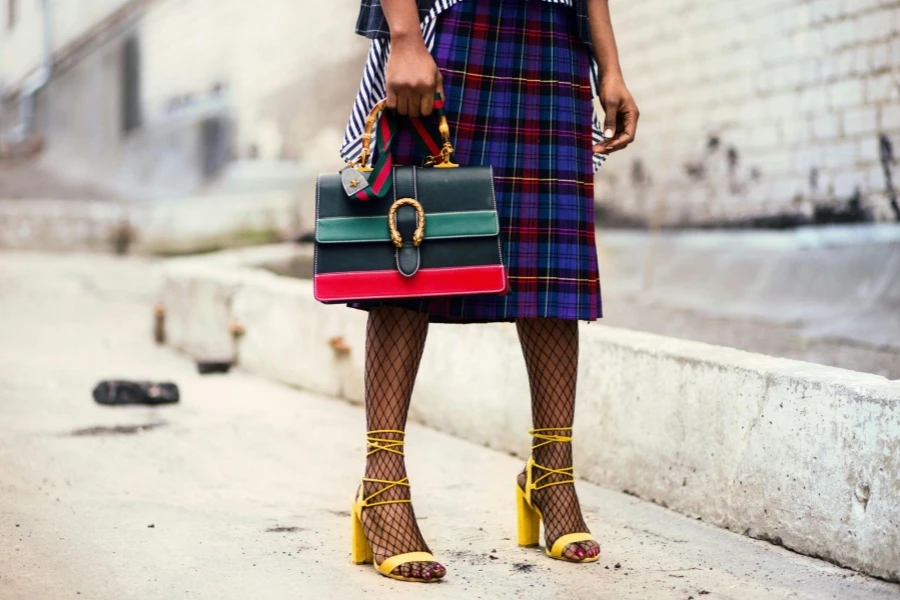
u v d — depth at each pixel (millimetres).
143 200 14586
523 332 2369
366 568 2254
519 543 2430
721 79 6934
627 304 6012
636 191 7816
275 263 6535
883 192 5680
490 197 2123
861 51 5797
